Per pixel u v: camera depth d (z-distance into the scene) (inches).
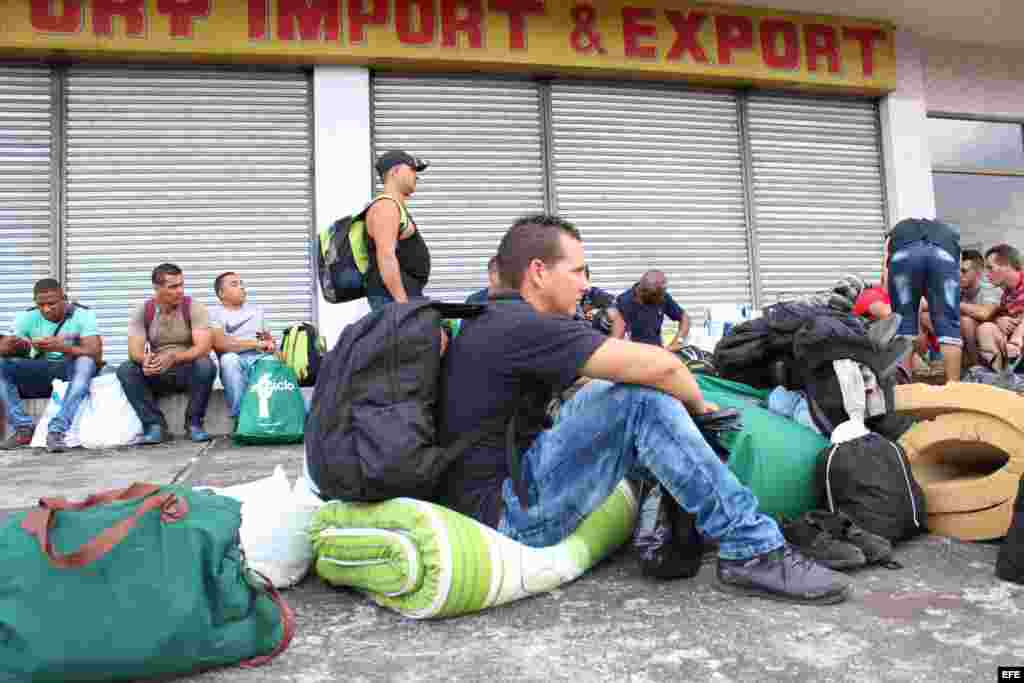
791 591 68.1
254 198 270.7
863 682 51.5
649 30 295.4
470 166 289.0
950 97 346.3
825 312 99.7
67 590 49.9
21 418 205.2
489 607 69.2
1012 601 68.1
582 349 65.0
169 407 220.7
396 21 270.8
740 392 107.7
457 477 70.1
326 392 68.7
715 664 55.4
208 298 266.2
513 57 281.4
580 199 299.1
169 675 54.2
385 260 129.6
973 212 353.1
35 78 259.3
